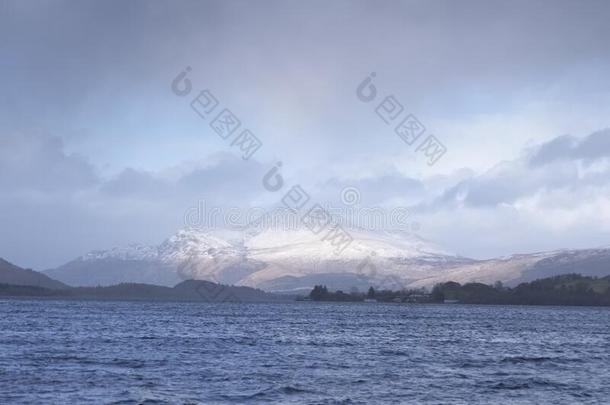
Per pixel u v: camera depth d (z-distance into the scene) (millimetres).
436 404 51906
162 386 57156
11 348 85375
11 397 51406
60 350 83812
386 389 57969
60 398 51312
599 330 156750
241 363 73438
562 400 54344
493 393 57062
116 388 55812
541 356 87938
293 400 52250
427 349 95562
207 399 52000
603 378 66938
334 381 61625
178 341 100562
